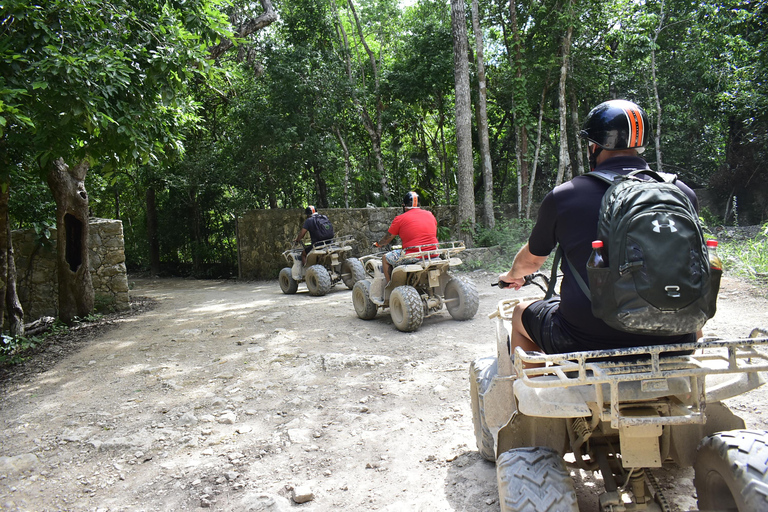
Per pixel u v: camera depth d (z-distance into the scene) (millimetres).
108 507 3168
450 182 22797
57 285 10250
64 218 9367
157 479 3467
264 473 3426
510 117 20578
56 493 3387
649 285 1618
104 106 5492
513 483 1940
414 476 3238
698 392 1844
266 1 14852
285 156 16594
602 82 17047
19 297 10078
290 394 4883
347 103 17422
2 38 5141
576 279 1950
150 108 6344
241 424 4285
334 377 5285
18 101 5145
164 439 4086
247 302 10961
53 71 4848
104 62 5305
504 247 13906
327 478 3305
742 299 6914
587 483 2934
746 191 17359
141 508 3125
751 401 3844
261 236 17094
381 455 3549
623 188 1812
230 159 17828
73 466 3756
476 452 3469
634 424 1802
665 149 18266
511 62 17000
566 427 2322
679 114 17594
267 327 7961
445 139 23328
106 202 24391
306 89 16156
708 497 1930
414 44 18719
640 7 16750
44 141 5609
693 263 1639
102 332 8500
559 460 2035
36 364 6715
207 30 7117
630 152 2119
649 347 1767
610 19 16469
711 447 1863
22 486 3504
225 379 5492
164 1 6914
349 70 18250
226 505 3072
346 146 19000
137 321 9312
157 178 17609
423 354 5871
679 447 2217
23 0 4957
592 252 1801
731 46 16016
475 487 3016
